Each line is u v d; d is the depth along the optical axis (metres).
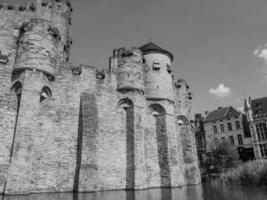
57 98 21.50
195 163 30.61
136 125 23.58
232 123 57.16
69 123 21.33
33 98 18.97
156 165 24.73
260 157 50.34
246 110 54.81
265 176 22.25
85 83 23.25
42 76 20.09
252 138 52.47
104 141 22.39
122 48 26.33
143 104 25.44
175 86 31.58
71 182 19.77
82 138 20.00
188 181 27.73
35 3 25.64
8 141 19.05
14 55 21.88
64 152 20.38
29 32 20.67
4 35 22.47
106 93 24.06
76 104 22.17
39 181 18.83
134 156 22.36
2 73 20.42
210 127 60.38
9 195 15.77
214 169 39.53
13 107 19.91
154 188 22.78
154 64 27.95
